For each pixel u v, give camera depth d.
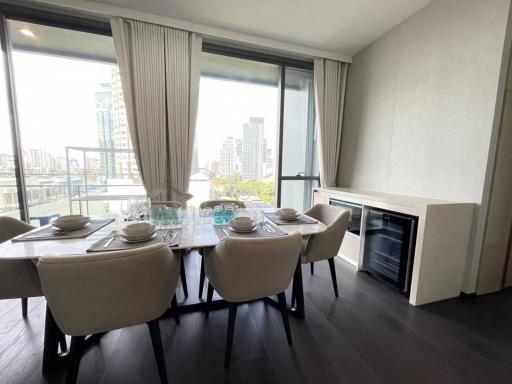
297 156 3.54
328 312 1.84
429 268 1.94
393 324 1.71
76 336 1.07
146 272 1.01
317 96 3.21
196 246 1.25
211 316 1.77
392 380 1.26
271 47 2.90
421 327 1.69
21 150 2.40
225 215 1.76
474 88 1.94
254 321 1.71
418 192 2.41
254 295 1.31
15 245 1.21
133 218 1.68
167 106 2.60
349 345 1.50
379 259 2.38
